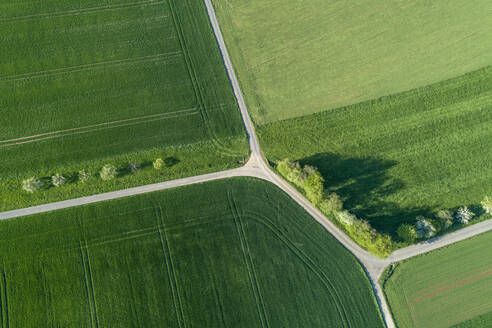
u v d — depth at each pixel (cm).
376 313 4572
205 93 5244
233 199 4878
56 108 5012
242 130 5134
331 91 5338
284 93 5306
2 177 4728
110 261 4547
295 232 4797
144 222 4709
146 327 4366
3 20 5278
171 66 5319
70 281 4459
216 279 4569
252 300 4525
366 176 5022
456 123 5250
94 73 5188
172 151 4981
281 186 4972
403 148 5138
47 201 4691
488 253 4838
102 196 4769
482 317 4606
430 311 4609
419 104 5303
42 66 5147
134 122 5050
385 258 4656
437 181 5031
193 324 4409
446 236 4859
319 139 5125
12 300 4359
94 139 4947
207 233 4719
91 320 4369
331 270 4688
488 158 5134
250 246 4709
